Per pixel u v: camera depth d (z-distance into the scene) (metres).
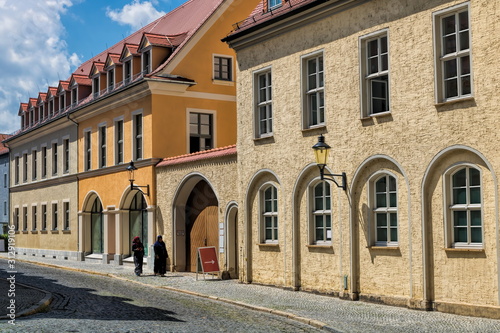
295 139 21.89
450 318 15.84
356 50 19.59
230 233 25.88
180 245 29.41
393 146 18.28
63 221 41.59
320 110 21.22
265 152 23.27
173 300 19.66
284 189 22.31
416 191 17.58
